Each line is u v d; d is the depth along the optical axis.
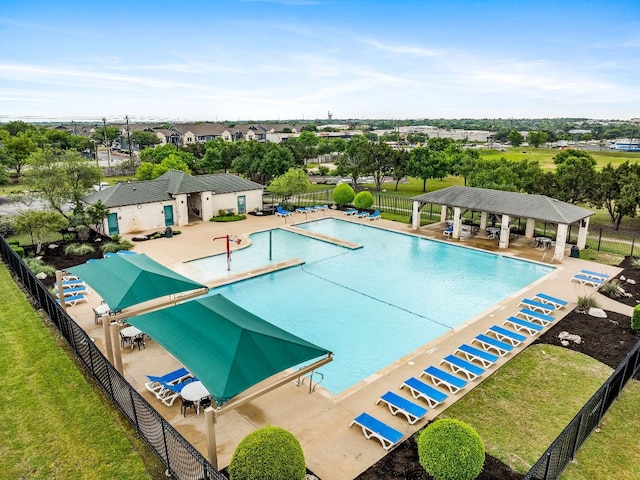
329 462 10.25
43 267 22.98
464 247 29.88
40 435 10.89
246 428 11.44
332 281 24.05
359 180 63.84
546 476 8.96
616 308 19.53
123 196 32.41
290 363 11.03
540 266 26.31
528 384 13.66
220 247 28.88
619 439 11.13
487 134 186.00
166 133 123.19
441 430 8.87
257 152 55.03
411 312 20.27
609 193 34.22
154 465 10.00
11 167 62.03
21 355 14.61
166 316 12.84
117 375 11.32
